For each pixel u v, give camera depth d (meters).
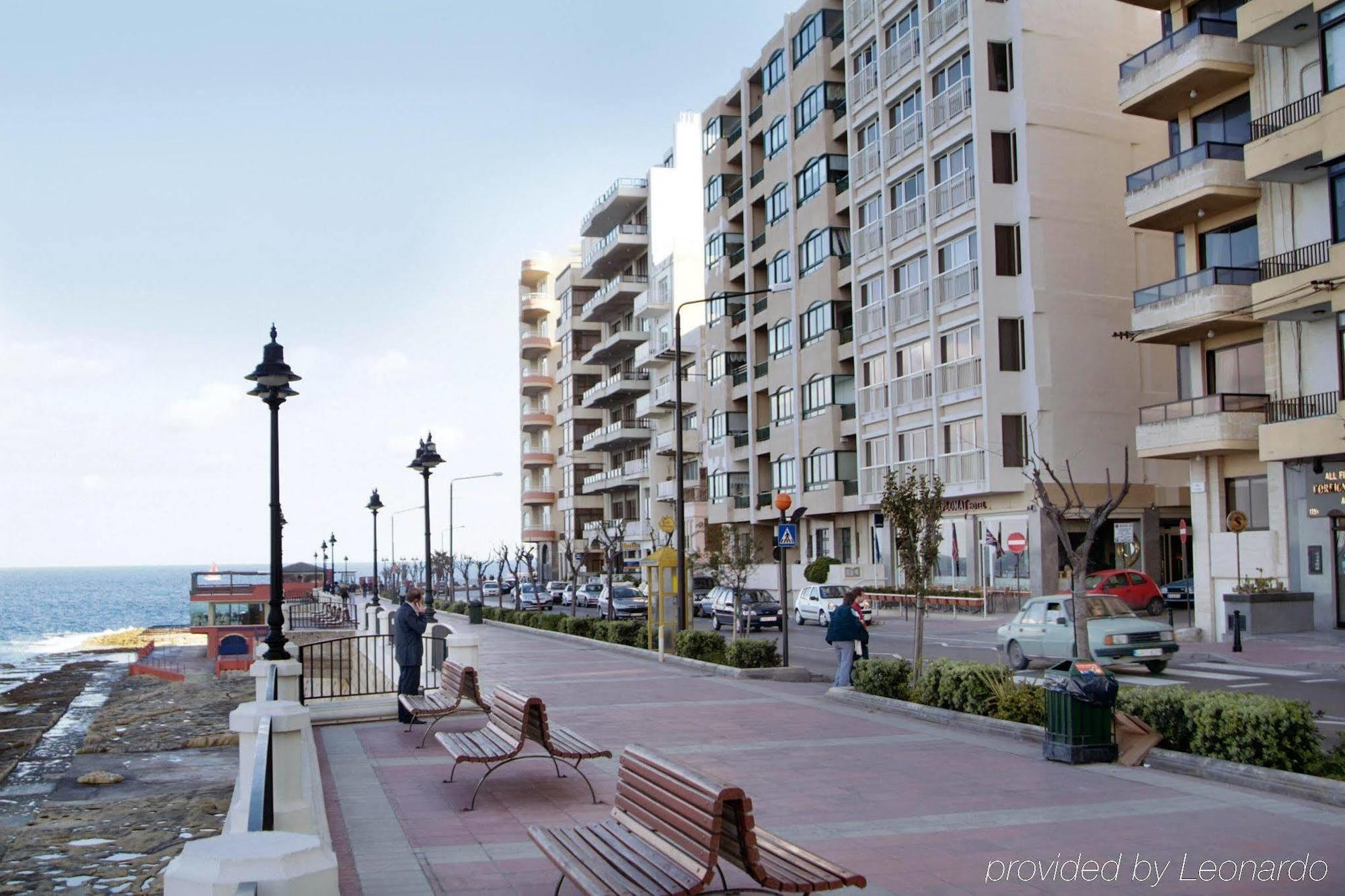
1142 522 39.34
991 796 9.41
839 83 50.88
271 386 15.57
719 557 43.66
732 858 5.66
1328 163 25.62
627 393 77.44
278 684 13.55
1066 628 20.56
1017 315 39.22
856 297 47.59
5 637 106.12
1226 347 31.00
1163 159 40.84
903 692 15.47
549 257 99.00
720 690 18.17
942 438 41.47
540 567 96.00
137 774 20.02
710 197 64.12
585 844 6.30
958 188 40.47
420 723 14.65
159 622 138.25
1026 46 39.31
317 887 3.25
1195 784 9.75
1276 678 19.98
